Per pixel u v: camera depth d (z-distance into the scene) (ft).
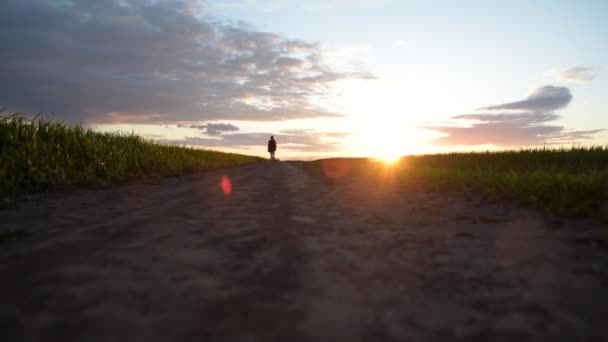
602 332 4.17
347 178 27.91
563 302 5.03
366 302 5.03
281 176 30.73
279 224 10.34
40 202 14.42
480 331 4.21
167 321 4.34
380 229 9.80
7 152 19.58
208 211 12.41
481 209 12.62
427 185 19.77
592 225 9.33
